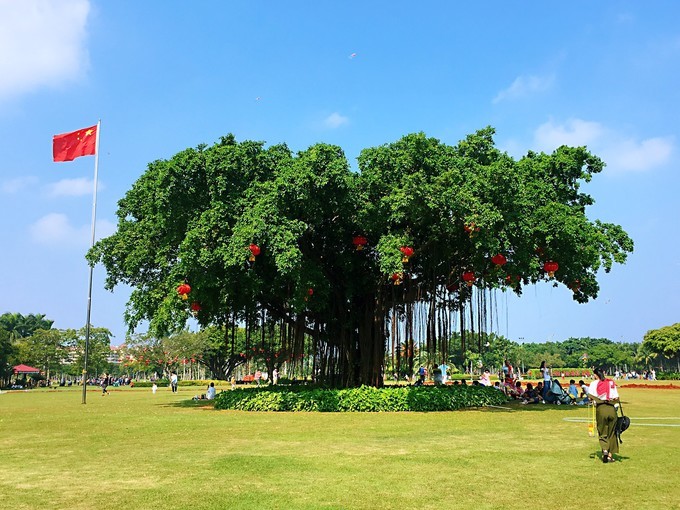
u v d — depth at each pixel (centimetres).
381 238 1655
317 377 2144
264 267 1822
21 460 866
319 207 1705
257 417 1545
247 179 1780
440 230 1717
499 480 700
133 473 755
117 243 2178
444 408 1744
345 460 841
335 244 1981
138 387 5166
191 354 5600
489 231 1551
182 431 1232
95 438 1128
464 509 570
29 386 5606
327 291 1825
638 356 9212
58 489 664
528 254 1662
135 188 2088
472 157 1850
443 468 775
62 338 6359
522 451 918
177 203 1717
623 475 729
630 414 1587
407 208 1594
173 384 3788
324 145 1658
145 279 2139
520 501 601
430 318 1961
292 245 1560
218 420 1474
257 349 2427
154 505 588
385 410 1712
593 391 845
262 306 2095
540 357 9794
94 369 6912
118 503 597
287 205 1634
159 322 1758
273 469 773
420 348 1995
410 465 798
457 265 1928
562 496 621
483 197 1606
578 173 1938
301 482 692
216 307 1858
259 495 627
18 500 613
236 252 1531
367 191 1759
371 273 1983
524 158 1950
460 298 1989
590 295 2052
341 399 1734
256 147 1841
